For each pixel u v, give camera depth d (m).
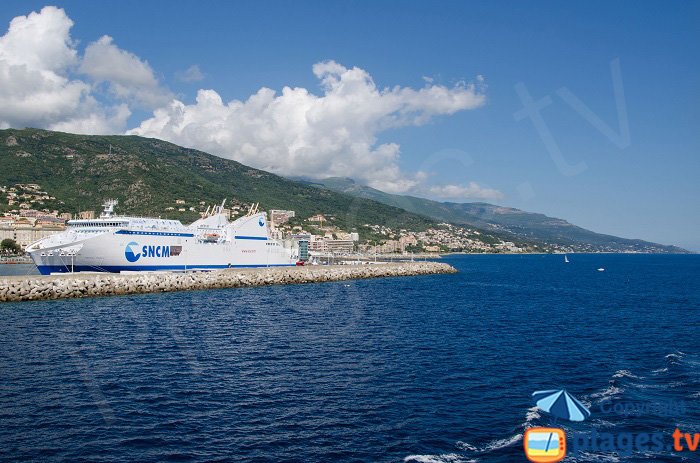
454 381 36.16
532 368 40.00
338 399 31.97
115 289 89.06
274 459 23.69
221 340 49.62
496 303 87.56
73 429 26.70
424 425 27.81
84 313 66.00
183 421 28.05
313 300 86.31
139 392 32.81
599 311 77.81
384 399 32.06
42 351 43.53
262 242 133.50
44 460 23.27
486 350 46.56
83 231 100.75
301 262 151.75
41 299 80.06
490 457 24.06
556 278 162.50
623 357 44.19
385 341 50.28
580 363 41.78
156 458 23.62
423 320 65.12
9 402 30.52
